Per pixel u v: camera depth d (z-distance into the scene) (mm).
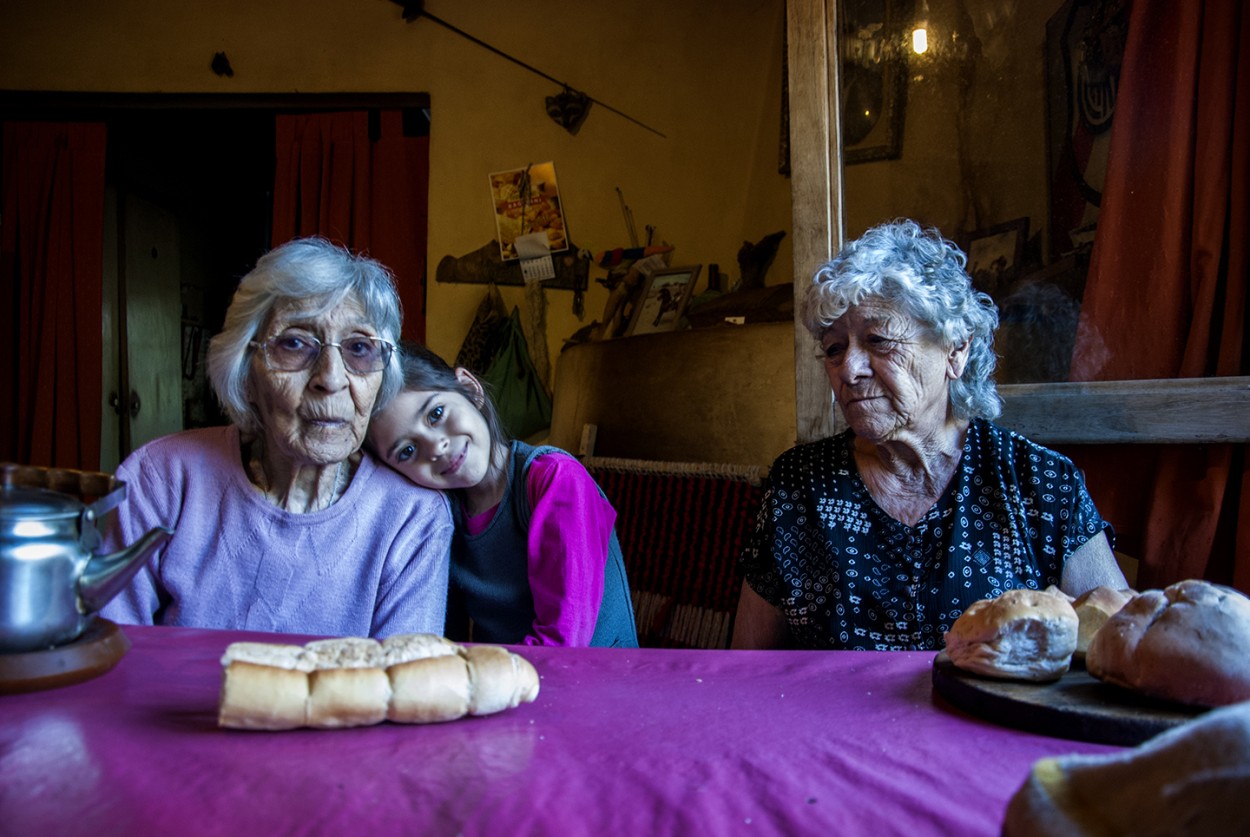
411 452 1460
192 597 1411
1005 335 1817
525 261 4195
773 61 3969
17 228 4605
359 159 4367
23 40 4445
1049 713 728
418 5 4289
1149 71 1685
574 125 4223
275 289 1288
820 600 1523
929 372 1412
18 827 535
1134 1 1692
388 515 1474
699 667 958
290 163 4402
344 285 1307
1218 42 1624
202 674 878
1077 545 1431
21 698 782
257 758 651
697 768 646
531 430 4020
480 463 1489
